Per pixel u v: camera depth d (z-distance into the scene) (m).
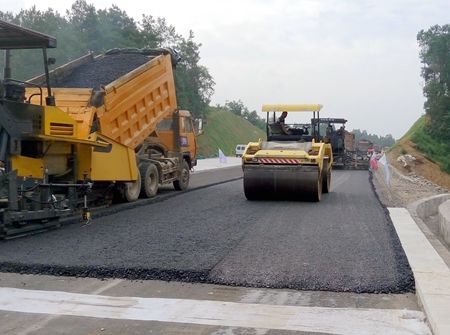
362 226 9.30
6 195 7.76
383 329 4.54
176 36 57.25
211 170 29.16
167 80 13.88
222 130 80.50
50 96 9.27
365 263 6.55
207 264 6.43
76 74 12.27
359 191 16.56
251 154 13.20
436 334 4.27
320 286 5.66
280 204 12.54
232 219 9.99
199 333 4.48
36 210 8.33
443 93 57.69
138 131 12.51
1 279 6.01
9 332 4.51
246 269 6.29
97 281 5.96
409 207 12.98
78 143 9.74
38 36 8.59
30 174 8.63
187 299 5.35
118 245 7.51
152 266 6.30
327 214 10.83
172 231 8.65
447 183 44.84
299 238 8.14
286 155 12.77
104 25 52.44
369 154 38.41
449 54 58.06
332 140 33.25
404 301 5.29
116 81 11.34
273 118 15.29
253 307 5.10
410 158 47.62
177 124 15.91
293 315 4.88
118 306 5.15
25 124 8.33
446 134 55.28
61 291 5.60
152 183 13.70
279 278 5.93
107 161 11.18
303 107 15.08
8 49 9.11
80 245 7.50
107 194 12.02
